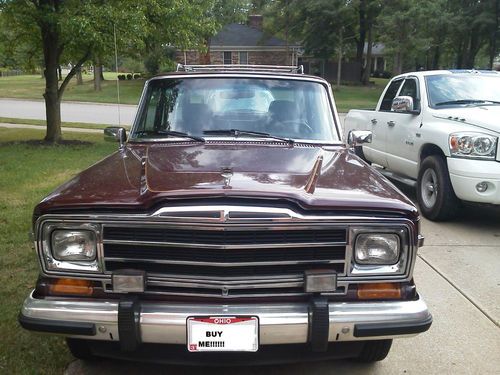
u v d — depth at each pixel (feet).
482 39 122.11
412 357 11.55
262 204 8.64
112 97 112.78
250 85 14.21
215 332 8.53
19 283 14.52
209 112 13.75
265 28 145.69
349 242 8.71
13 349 11.20
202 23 53.83
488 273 16.39
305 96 14.20
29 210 21.70
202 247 8.48
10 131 53.62
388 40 117.80
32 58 47.91
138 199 8.76
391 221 8.77
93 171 10.75
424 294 14.80
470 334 12.59
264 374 10.77
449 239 19.69
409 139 23.77
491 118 19.80
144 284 8.66
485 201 19.39
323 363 11.23
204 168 10.22
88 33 35.86
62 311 8.71
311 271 8.66
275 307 8.67
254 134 13.16
